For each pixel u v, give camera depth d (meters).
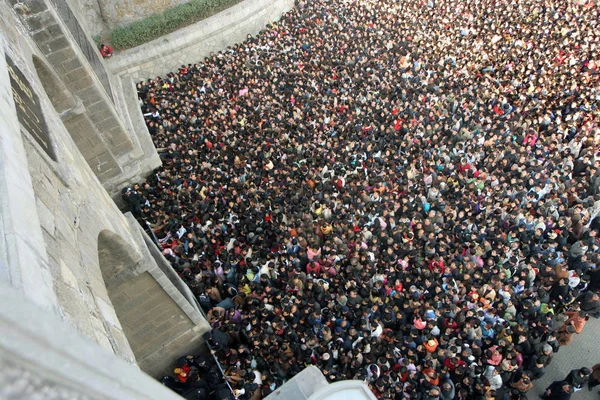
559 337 12.46
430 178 16.53
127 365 2.14
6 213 3.47
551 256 13.43
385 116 20.08
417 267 13.26
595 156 17.06
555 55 23.11
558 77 21.31
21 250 3.37
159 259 12.66
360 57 24.62
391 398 10.18
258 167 18.14
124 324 11.12
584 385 12.36
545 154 17.30
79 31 19.47
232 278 13.62
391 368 11.00
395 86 22.20
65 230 6.00
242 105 21.27
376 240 13.88
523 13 27.52
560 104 19.98
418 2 30.03
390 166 17.42
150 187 17.67
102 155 16.55
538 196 15.71
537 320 11.69
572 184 15.83
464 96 20.98
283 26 28.42
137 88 24.03
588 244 13.56
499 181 16.23
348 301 12.17
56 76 12.88
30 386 1.51
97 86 15.81
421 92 21.84
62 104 13.72
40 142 6.46
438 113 19.91
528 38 25.17
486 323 11.80
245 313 12.90
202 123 20.70
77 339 1.76
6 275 2.98
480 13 27.94
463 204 15.07
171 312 11.38
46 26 13.80
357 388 4.84
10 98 5.38
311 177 16.95
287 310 11.95
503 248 13.40
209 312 13.07
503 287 12.30
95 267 7.04
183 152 18.92
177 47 25.58
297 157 18.39
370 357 11.02
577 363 12.92
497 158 17.33
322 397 4.65
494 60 23.88
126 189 17.34
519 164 16.66
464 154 17.56
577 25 25.14
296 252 14.03
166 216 15.93
